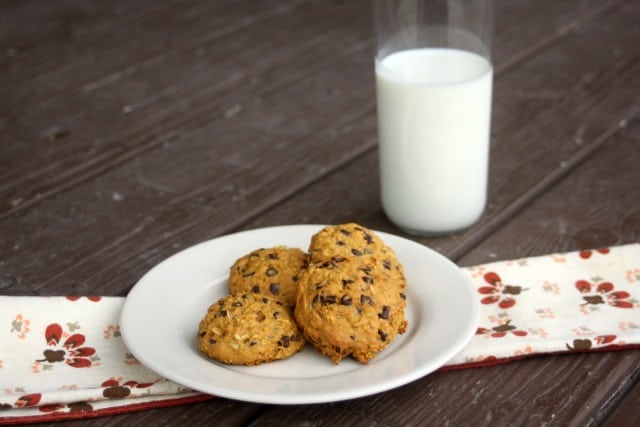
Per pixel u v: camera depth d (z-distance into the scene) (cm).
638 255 80
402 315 71
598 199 91
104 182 96
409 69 84
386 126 85
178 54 121
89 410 70
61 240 88
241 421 70
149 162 99
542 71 113
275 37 125
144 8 139
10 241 88
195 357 70
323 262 72
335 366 70
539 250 84
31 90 113
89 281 83
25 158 100
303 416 70
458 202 85
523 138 100
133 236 88
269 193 94
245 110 108
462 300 73
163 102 110
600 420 70
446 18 85
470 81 83
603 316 75
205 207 92
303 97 110
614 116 104
